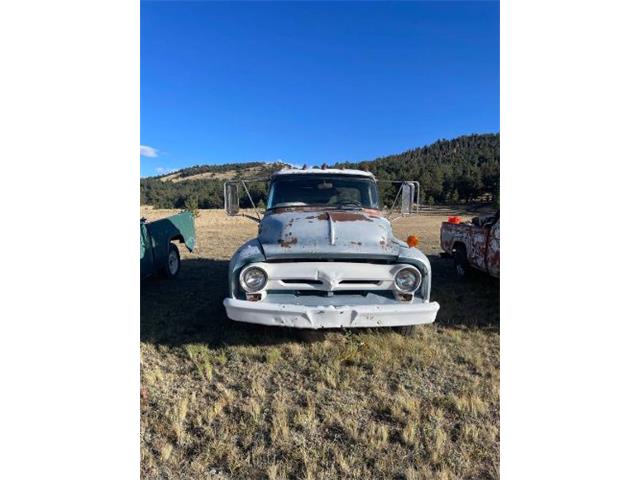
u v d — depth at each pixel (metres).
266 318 3.50
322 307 3.47
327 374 3.43
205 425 2.77
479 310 5.34
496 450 2.54
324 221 4.13
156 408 2.96
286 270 3.62
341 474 2.34
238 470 2.36
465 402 3.02
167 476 2.30
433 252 10.65
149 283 7.03
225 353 3.89
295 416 2.84
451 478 2.29
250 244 4.04
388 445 2.58
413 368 3.63
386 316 3.53
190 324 4.75
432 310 3.59
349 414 2.92
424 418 2.88
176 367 3.64
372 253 3.67
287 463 2.41
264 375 3.49
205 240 13.57
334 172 5.21
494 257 5.88
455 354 3.94
